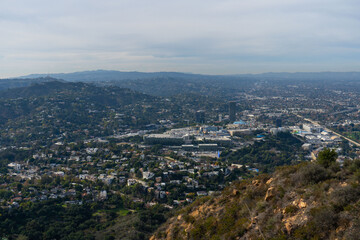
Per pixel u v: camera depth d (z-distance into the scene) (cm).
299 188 4991
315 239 3822
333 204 4025
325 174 4997
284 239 4188
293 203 4666
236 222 5428
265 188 5866
